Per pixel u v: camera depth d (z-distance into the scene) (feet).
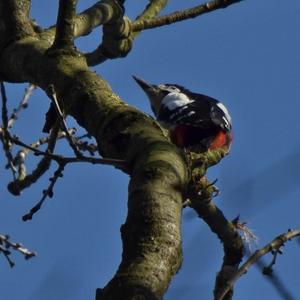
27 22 31.48
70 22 28.37
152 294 17.42
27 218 27.07
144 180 20.61
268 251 20.61
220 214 29.73
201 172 25.82
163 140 22.70
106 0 35.94
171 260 18.63
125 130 23.98
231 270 31.24
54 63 28.14
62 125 23.52
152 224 19.22
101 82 26.99
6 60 30.66
